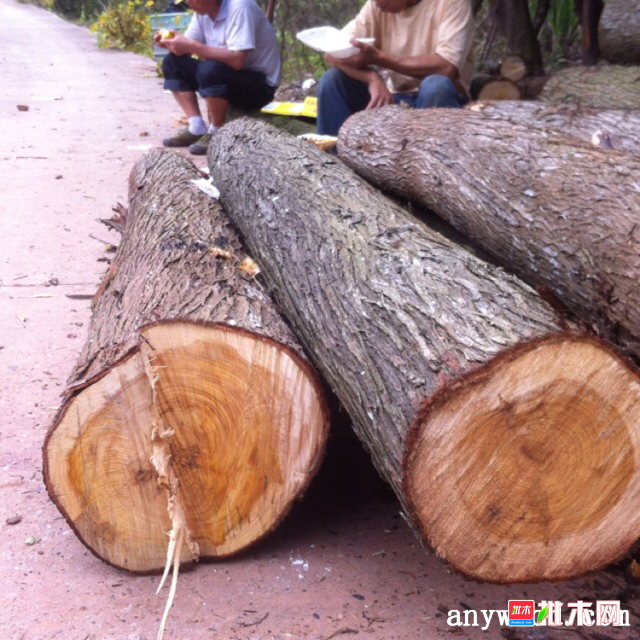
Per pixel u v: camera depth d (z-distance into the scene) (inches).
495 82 238.2
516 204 127.4
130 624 91.3
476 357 80.6
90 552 104.1
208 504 98.7
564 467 84.0
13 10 1226.6
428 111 173.8
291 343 97.3
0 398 139.3
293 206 132.9
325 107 228.4
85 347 111.1
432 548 84.5
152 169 188.7
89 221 228.7
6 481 116.9
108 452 96.3
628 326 104.2
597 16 274.8
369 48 211.2
